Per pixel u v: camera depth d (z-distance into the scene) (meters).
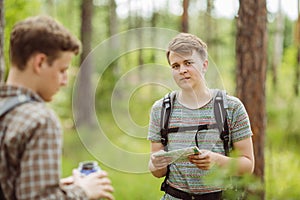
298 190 2.69
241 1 4.96
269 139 6.92
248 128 2.33
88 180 1.66
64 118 11.27
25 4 8.83
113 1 17.00
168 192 2.41
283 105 9.33
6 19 8.40
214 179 2.04
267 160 5.92
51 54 1.56
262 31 4.93
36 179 1.45
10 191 1.52
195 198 2.32
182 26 9.38
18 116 1.51
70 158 7.04
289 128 7.46
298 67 11.24
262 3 4.91
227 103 2.32
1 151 1.51
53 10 19.03
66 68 1.63
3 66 2.89
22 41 1.55
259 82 4.92
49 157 1.48
